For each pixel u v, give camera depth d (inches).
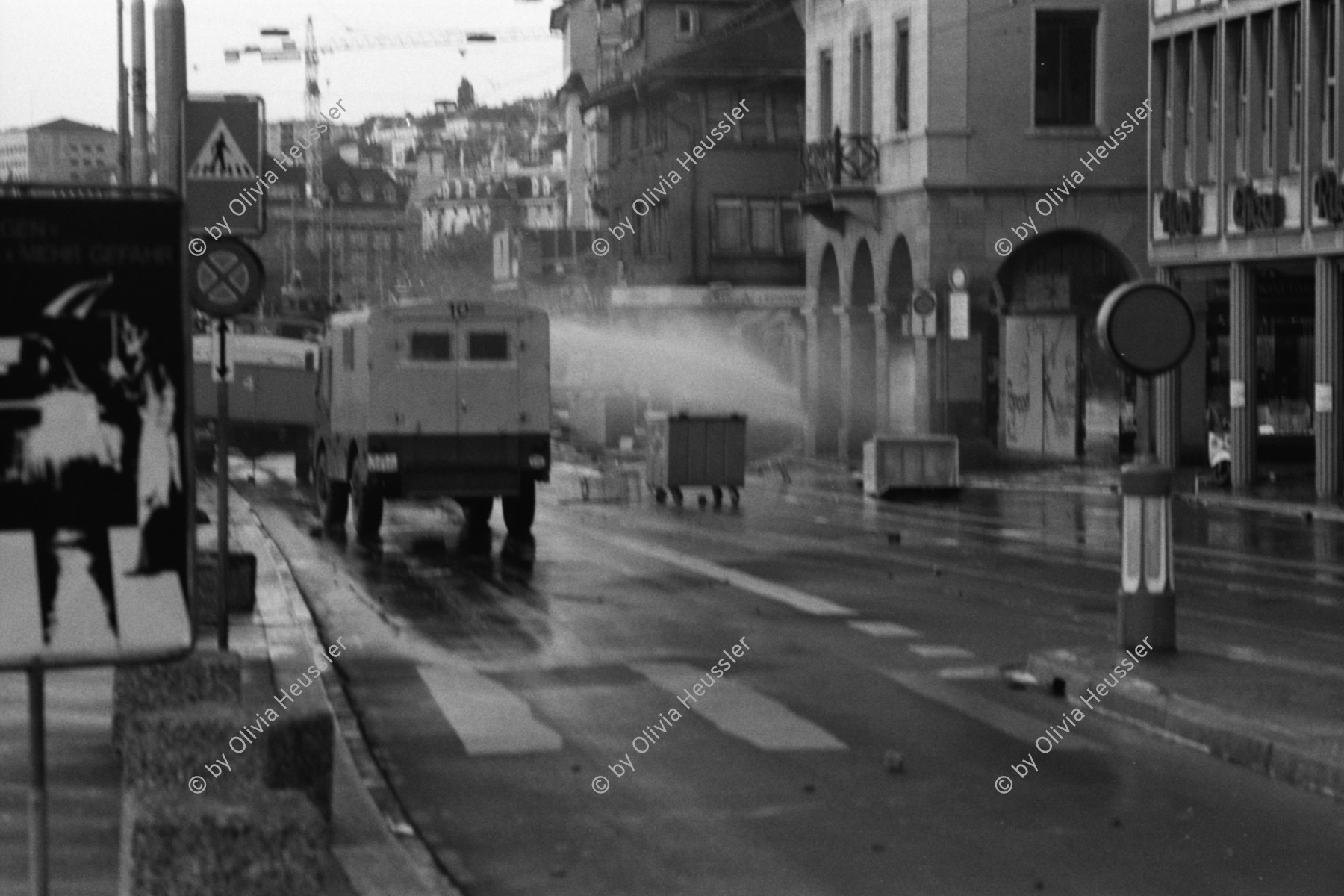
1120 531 1469.0
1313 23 1785.2
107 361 270.5
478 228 6998.0
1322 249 1768.0
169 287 271.7
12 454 268.4
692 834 486.6
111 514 270.7
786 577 1106.1
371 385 1378.0
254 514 1579.7
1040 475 2144.4
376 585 1077.8
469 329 1390.3
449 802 523.5
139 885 274.2
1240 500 1738.4
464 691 703.7
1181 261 2023.9
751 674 741.9
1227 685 657.6
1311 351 2143.2
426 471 1387.8
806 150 2687.0
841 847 471.5
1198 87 2007.9
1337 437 1775.3
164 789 319.9
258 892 275.6
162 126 972.6
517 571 1149.7
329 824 455.2
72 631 269.7
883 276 2484.0
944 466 1905.8
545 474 1400.1
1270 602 971.3
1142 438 745.0
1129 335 725.9
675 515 1658.5
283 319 2952.8
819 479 2260.1
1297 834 484.1
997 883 436.1
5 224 267.1
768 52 3440.0
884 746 600.7
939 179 2305.6
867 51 2541.8
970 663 767.7
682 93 3435.0
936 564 1183.6
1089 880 439.5
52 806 483.5
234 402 2308.1
